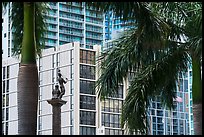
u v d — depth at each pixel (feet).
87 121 294.05
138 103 77.71
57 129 91.15
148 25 66.33
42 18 67.26
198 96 74.74
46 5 67.77
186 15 78.02
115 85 77.87
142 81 78.07
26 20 58.44
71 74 294.66
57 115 91.50
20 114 56.65
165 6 76.64
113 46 78.43
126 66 77.10
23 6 65.31
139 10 64.08
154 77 77.82
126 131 78.43
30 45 57.98
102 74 78.48
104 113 293.02
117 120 293.02
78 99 291.99
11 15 66.74
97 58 80.02
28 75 57.16
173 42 78.28
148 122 78.54
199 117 74.49
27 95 56.70
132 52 75.82
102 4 61.52
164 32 68.59
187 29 77.66
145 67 78.38
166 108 82.23
